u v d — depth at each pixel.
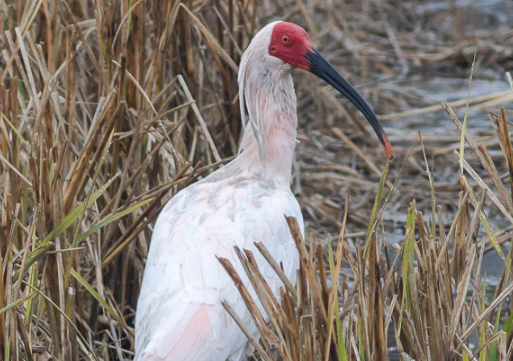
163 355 6.43
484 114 16.20
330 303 6.04
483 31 21.19
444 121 15.96
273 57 8.10
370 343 6.35
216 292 6.72
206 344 6.56
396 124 15.91
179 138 9.70
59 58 10.04
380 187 6.67
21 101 9.42
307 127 15.44
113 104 8.93
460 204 7.02
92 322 8.96
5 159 8.11
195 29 10.74
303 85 15.86
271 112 8.09
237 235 7.04
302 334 6.40
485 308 7.22
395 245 7.33
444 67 19.25
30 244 7.80
